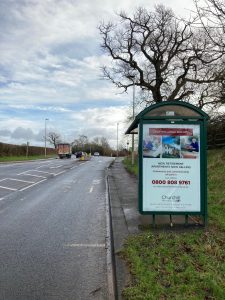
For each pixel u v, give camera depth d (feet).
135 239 23.88
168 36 121.80
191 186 26.99
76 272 20.17
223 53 23.41
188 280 16.44
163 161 27.09
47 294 17.19
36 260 22.22
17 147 235.81
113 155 367.66
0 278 19.19
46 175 89.76
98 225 32.35
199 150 26.96
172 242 22.52
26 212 38.65
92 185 66.49
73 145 428.15
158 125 27.09
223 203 34.12
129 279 17.24
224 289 15.20
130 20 122.62
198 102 68.28
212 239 22.85
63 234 28.89
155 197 27.07
